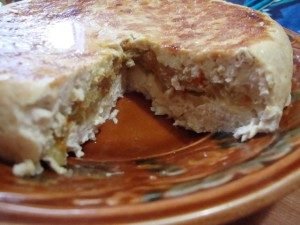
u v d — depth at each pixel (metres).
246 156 0.10
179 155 0.11
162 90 0.13
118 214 0.08
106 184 0.09
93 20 0.13
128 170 0.10
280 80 0.11
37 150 0.09
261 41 0.11
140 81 0.13
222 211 0.08
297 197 0.10
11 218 0.08
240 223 0.10
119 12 0.14
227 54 0.11
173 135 0.12
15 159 0.10
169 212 0.08
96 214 0.08
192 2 0.15
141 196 0.08
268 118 0.11
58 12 0.14
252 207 0.08
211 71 0.12
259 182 0.08
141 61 0.13
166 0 0.15
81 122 0.11
